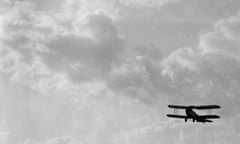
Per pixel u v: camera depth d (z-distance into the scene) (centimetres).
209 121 10406
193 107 10438
